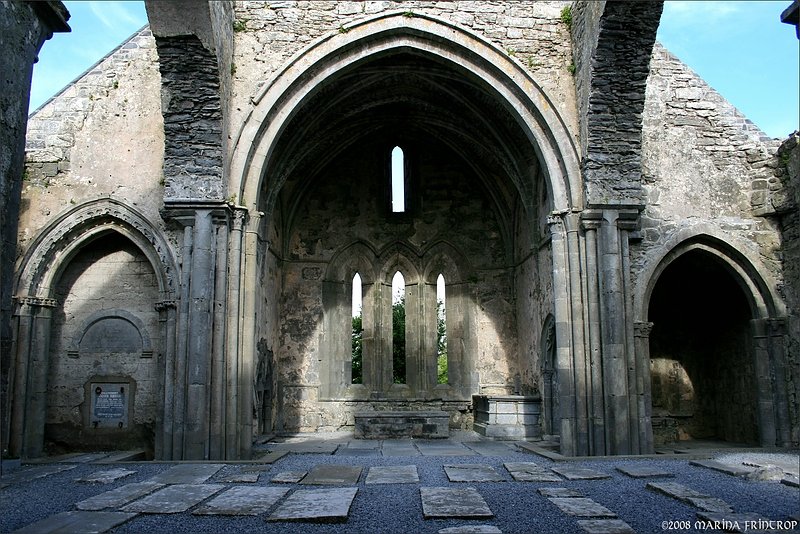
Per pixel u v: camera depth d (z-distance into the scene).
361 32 13.34
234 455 12.02
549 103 13.37
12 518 6.99
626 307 12.72
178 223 12.96
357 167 19.70
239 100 13.02
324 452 13.25
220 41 12.03
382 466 10.59
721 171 14.05
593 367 12.56
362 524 6.64
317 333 18.77
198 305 12.13
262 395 16.17
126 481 9.41
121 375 13.38
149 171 13.32
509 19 13.66
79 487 8.88
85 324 13.46
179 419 12.04
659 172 13.93
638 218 12.95
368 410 18.66
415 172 19.72
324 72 13.38
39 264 12.96
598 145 12.80
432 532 6.30
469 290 19.16
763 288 13.80
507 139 16.05
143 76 13.69
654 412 15.80
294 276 18.97
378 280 19.36
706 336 16.80
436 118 17.69
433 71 14.82
